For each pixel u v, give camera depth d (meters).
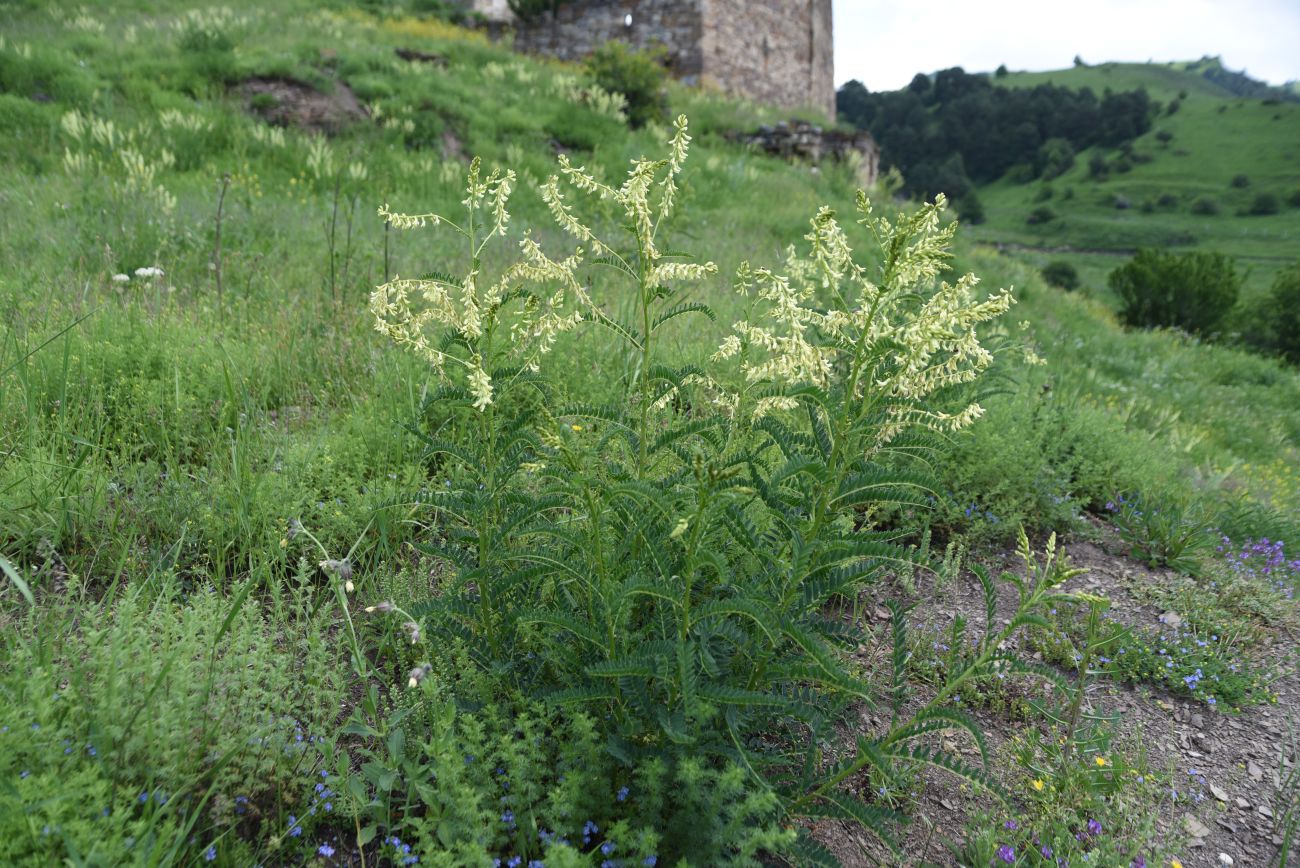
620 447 3.01
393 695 2.30
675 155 2.04
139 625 2.34
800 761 2.39
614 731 2.16
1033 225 91.94
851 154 18.12
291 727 2.14
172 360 4.08
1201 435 7.93
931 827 2.36
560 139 15.35
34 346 3.88
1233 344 18.39
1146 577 4.04
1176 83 157.12
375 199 10.62
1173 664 3.25
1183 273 17.94
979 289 11.05
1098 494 4.80
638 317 5.06
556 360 4.48
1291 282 19.12
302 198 9.86
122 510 3.07
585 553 2.14
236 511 3.04
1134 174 102.31
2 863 1.47
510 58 19.05
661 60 22.09
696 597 2.47
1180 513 4.47
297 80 13.86
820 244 2.05
